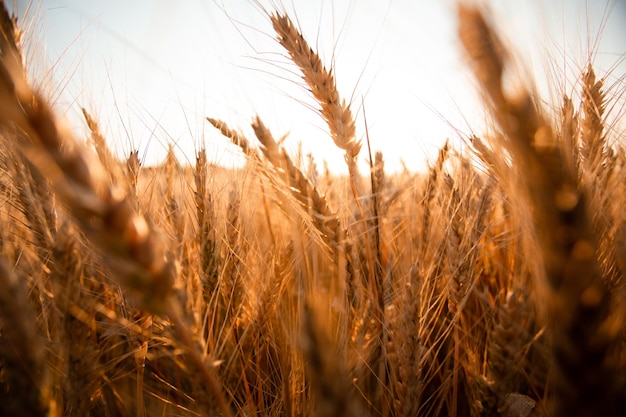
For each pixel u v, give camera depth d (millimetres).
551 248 114
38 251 237
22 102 96
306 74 262
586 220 110
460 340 253
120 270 111
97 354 209
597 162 219
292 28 263
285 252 261
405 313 216
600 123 241
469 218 251
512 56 117
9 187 239
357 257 252
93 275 238
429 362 263
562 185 109
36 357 163
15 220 248
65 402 217
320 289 219
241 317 255
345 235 255
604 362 119
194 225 250
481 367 242
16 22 174
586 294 112
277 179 257
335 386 116
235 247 269
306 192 248
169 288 124
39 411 163
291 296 261
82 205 98
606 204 190
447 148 302
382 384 233
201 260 244
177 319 145
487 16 108
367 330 236
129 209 108
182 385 245
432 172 304
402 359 217
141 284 115
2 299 152
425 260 273
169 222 250
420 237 280
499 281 293
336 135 268
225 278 255
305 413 229
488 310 243
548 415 200
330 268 261
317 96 263
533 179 112
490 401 203
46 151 95
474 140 235
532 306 224
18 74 99
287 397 237
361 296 244
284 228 299
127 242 108
